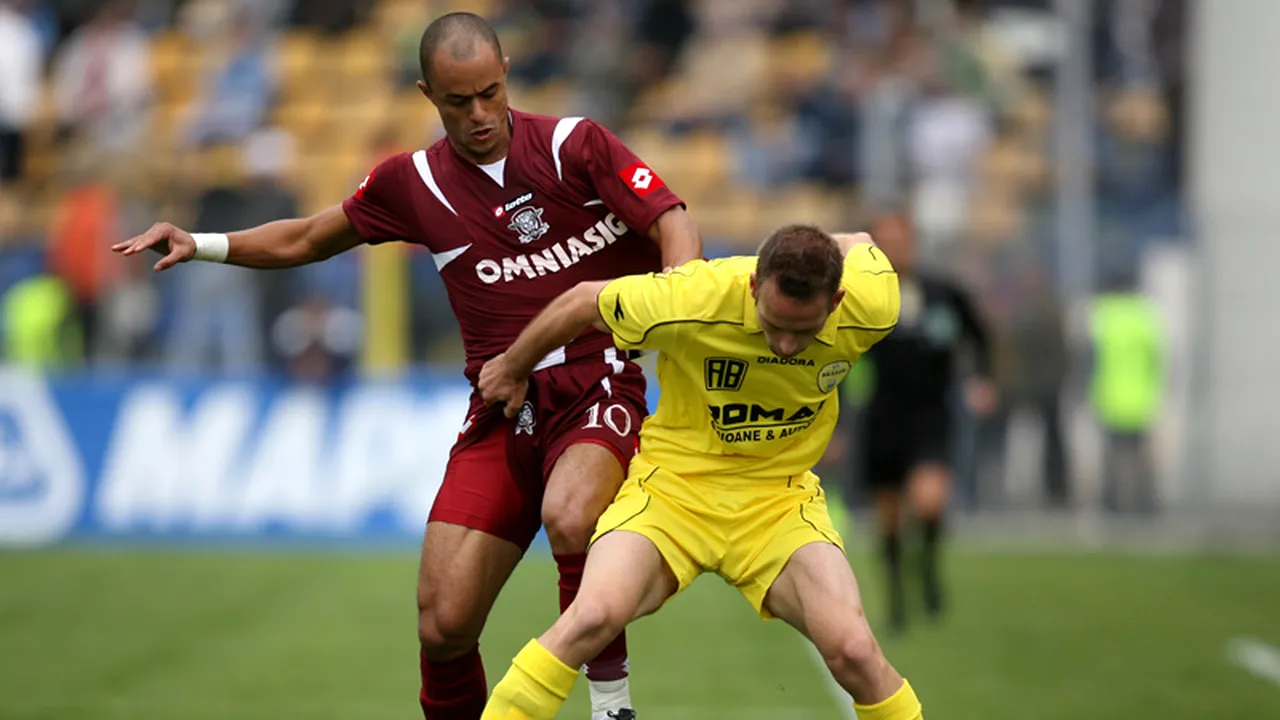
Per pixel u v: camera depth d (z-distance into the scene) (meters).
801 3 62.88
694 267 16.11
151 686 27.14
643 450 17.02
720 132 58.75
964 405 46.78
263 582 38.16
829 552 16.31
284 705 25.72
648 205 16.70
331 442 44.91
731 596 37.12
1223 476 47.31
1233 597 36.34
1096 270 47.75
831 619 15.80
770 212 55.34
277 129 57.19
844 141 57.84
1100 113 59.56
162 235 17.31
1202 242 47.66
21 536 45.12
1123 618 33.69
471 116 16.33
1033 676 27.86
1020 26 62.59
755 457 16.67
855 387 35.12
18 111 58.50
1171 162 58.62
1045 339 46.84
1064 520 47.25
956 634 32.12
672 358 16.38
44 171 57.22
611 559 15.96
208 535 44.72
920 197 52.47
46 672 28.33
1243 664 28.83
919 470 33.06
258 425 45.03
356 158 54.44
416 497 44.72
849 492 45.81
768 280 14.85
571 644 15.51
